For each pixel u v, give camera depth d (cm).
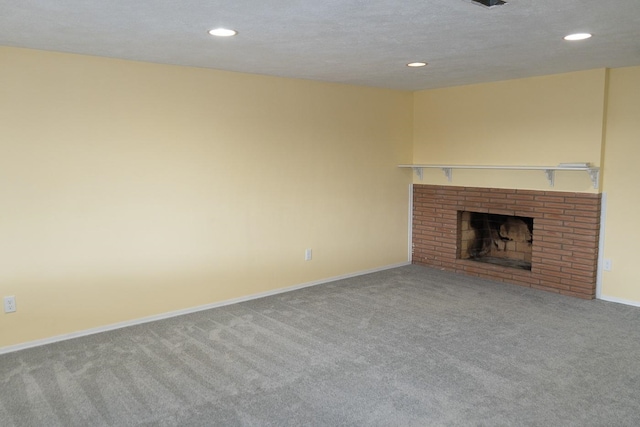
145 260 408
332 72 450
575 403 272
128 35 304
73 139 364
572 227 471
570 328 388
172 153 414
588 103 451
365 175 564
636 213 438
